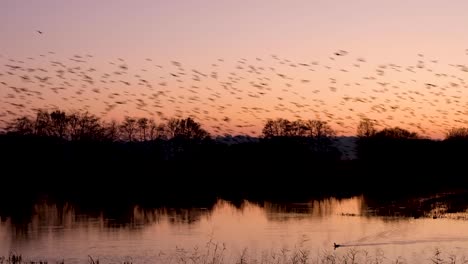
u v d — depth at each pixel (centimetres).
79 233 4447
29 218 5484
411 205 6238
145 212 5959
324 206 6359
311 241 3925
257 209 6147
